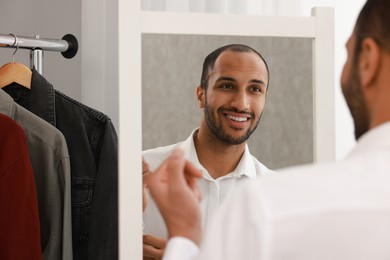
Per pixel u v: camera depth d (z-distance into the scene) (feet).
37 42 5.52
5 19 7.34
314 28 4.75
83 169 5.37
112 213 5.31
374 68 2.24
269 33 4.66
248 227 1.91
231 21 4.59
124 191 4.43
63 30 6.64
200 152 4.55
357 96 2.34
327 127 4.79
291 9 6.09
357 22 2.33
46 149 5.14
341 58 6.25
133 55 4.44
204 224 4.54
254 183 2.00
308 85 4.76
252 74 4.61
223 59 4.58
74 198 5.34
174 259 2.30
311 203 1.92
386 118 2.22
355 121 2.38
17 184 4.73
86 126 5.45
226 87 4.58
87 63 6.38
